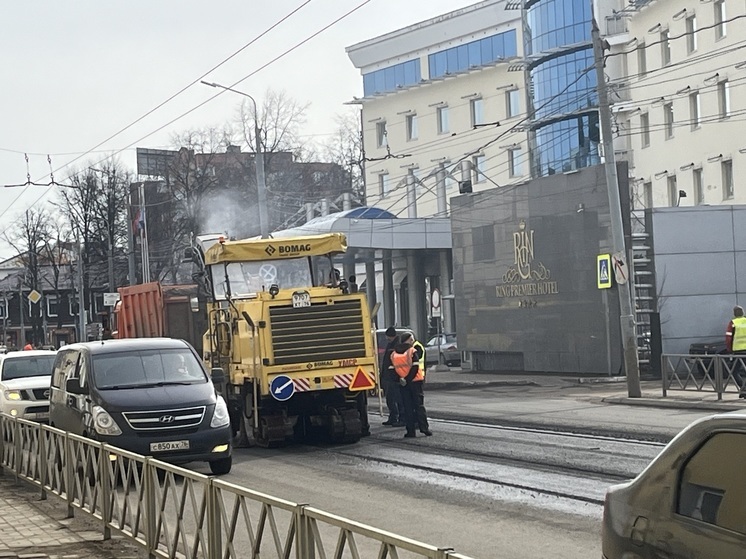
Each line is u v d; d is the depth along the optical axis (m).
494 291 40.56
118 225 67.62
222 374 16.92
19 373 24.80
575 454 15.82
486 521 10.95
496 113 68.00
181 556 8.63
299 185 72.12
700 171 48.47
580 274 35.22
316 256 20.98
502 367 40.91
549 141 59.97
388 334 22.84
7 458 16.23
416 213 73.94
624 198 33.62
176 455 15.20
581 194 35.12
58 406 17.28
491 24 67.81
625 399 25.72
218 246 20.55
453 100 71.12
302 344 18.73
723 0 45.75
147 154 71.44
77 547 10.36
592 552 9.25
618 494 5.27
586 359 34.97
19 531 11.36
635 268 34.19
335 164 81.38
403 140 75.00
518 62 61.44
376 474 15.05
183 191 68.44
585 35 57.34
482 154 69.25
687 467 4.85
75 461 11.93
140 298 29.11
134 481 9.81
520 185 38.50
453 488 13.30
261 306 18.72
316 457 17.61
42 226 74.31
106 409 15.20
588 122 57.34
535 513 11.24
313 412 19.83
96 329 43.53
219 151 68.88
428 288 60.34
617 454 15.55
